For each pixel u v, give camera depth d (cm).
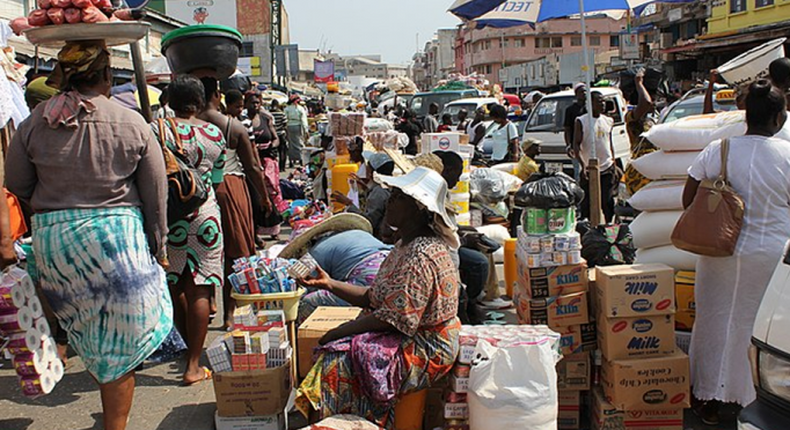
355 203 784
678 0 725
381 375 337
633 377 380
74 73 331
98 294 334
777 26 2036
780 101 381
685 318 460
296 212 927
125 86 784
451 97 2183
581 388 405
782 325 266
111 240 330
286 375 395
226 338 391
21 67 549
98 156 330
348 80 6919
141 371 493
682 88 2698
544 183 409
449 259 352
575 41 7706
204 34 532
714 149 393
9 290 323
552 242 403
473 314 579
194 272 458
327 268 488
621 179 945
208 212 463
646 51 3741
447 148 744
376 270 462
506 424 336
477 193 786
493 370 341
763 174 376
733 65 584
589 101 729
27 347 333
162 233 357
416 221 354
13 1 1266
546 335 359
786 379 261
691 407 425
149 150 344
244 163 546
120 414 351
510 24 890
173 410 430
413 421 365
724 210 376
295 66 4622
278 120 1684
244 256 548
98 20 327
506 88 5616
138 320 341
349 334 356
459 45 9756
